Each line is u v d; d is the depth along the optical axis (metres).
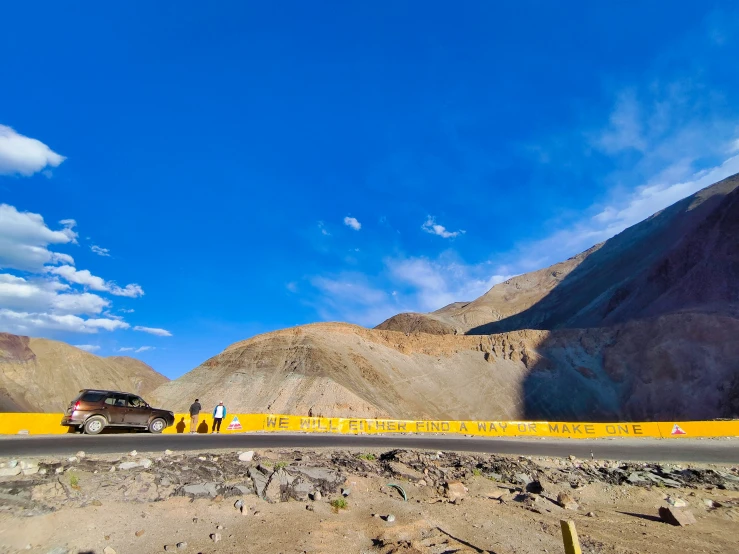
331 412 40.12
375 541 6.19
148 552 5.02
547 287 162.50
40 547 4.61
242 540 5.64
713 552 7.35
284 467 8.37
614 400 59.62
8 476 6.02
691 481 13.79
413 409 51.69
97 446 13.04
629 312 84.75
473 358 68.62
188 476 7.44
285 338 56.97
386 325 153.38
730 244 72.62
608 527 8.44
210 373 51.78
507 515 8.28
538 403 58.84
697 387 54.28
